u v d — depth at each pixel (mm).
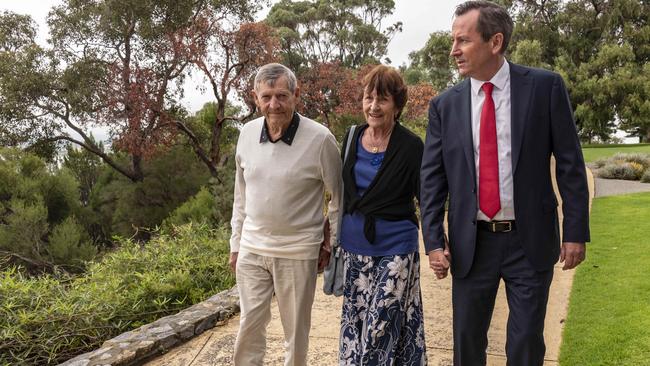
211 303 3688
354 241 2225
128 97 15461
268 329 3334
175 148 17500
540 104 1857
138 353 2934
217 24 16453
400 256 2150
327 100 17781
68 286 4152
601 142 29688
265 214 2195
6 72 15977
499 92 1910
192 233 5512
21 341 3119
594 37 28344
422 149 2170
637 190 10539
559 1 28812
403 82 2133
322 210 2295
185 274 4234
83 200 18656
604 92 24766
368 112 2127
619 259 4539
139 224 15727
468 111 1964
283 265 2221
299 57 42562
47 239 12633
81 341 3359
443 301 3785
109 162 16766
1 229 11180
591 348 2840
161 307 3965
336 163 2236
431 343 3082
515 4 29500
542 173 1894
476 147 1961
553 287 3912
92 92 16188
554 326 3205
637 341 2838
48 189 13664
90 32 16500
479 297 2039
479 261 2010
